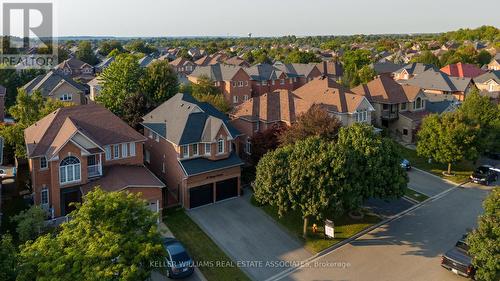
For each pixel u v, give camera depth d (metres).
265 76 94.94
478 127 48.22
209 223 37.38
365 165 35.38
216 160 42.25
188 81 93.88
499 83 93.12
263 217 38.53
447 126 48.25
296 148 34.72
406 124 64.19
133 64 66.50
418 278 29.06
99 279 19.03
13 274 18.59
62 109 40.97
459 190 45.94
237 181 43.22
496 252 25.95
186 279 28.95
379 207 40.94
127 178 37.56
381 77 69.38
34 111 52.31
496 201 27.56
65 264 19.45
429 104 70.88
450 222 37.81
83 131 37.31
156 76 67.62
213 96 64.50
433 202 42.50
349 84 89.50
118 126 41.69
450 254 29.69
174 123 44.28
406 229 36.47
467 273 28.45
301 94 63.94
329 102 58.53
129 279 19.97
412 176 50.03
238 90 88.25
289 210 35.44
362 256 32.12
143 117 51.62
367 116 58.28
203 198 41.41
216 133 41.59
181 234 35.25
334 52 199.25
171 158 42.88
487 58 147.12
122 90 64.25
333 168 32.56
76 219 22.75
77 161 36.62
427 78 89.44
